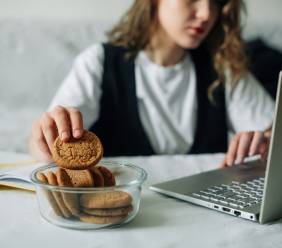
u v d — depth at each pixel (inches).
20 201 27.9
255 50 78.2
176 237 23.0
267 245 22.5
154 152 58.8
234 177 32.8
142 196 29.5
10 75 74.4
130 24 63.2
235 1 59.8
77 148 24.9
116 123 59.7
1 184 29.9
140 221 25.0
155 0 61.5
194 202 27.9
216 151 60.7
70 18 83.9
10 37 75.7
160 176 35.1
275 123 23.0
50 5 85.3
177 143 59.4
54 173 24.0
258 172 34.5
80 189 22.9
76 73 59.6
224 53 61.6
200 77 62.1
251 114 61.6
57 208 23.4
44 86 74.6
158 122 59.0
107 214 23.4
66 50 76.2
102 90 59.9
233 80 62.4
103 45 62.7
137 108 59.4
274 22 82.8
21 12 84.8
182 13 55.7
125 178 26.6
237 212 25.9
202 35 56.8
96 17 86.1
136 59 61.4
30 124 67.7
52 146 25.5
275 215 25.7
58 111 30.5
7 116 70.2
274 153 23.7
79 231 23.4
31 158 38.5
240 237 23.3
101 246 21.6
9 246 21.5
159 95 60.2
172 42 60.6
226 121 63.5
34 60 75.2
